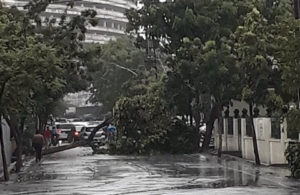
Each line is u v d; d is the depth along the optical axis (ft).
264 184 63.52
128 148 126.82
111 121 156.15
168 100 125.70
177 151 126.11
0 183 71.56
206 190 57.88
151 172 81.25
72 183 68.59
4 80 68.44
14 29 74.43
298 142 72.23
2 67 67.00
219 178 71.05
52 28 107.24
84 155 127.95
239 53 86.63
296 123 62.90
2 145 77.15
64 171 86.58
